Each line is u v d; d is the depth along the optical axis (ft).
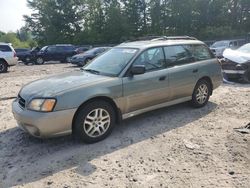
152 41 20.89
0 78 47.29
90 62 21.08
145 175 13.51
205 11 172.14
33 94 15.96
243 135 17.58
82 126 16.24
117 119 18.03
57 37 193.47
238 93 28.91
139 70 17.65
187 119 20.68
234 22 171.63
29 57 86.99
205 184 12.67
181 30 177.06
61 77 18.24
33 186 12.93
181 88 21.01
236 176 13.23
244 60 34.83
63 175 13.70
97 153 15.70
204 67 22.63
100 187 12.67
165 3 182.70
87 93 16.14
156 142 16.94
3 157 15.67
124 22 182.09
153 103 19.47
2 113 23.44
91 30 187.93
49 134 15.40
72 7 195.11
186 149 15.97
